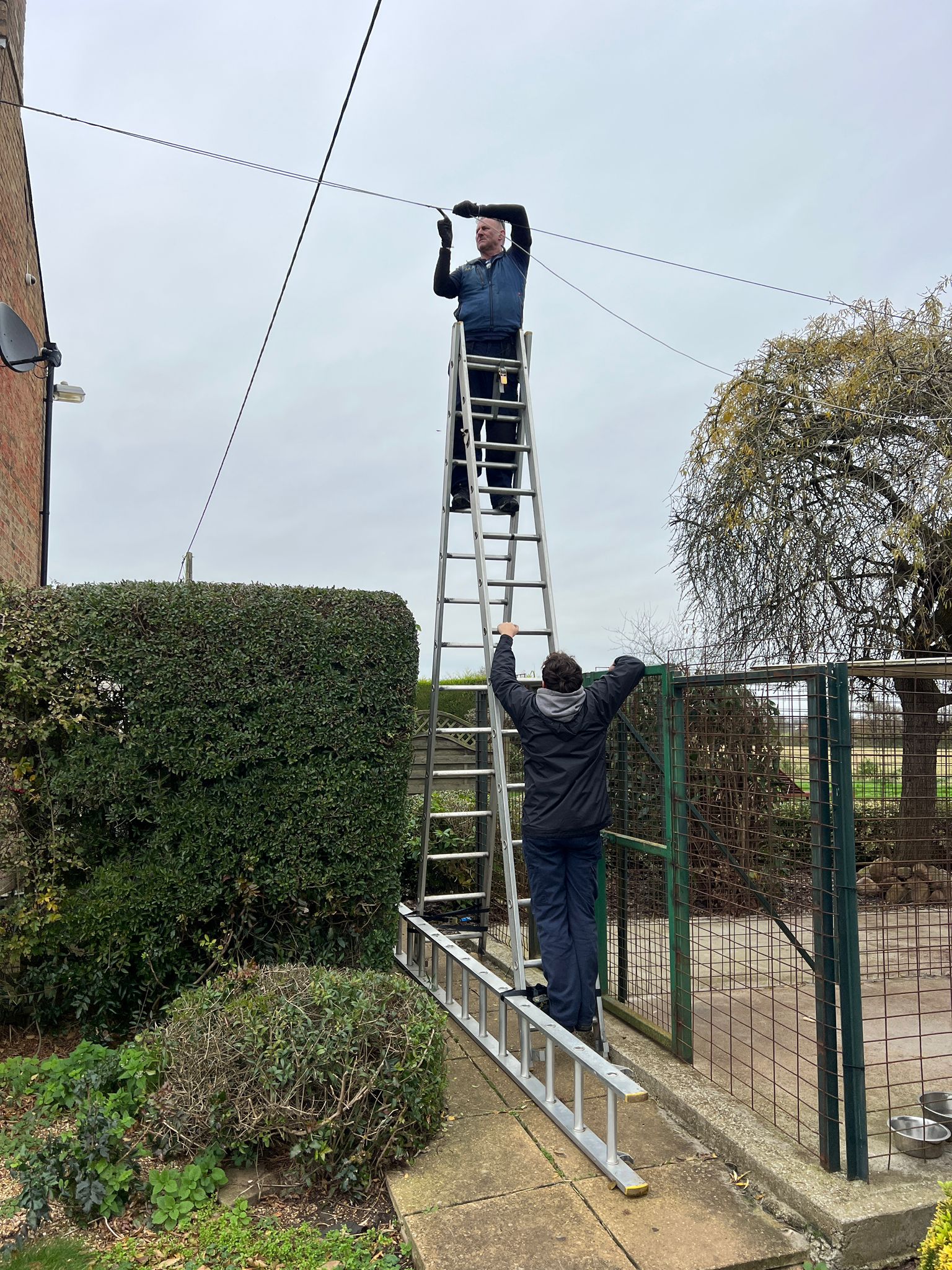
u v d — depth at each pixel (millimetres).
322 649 4434
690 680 3625
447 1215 2703
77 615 4105
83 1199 2715
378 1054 3119
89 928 4027
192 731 4211
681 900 3832
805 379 8625
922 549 7371
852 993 2764
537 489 4848
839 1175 2785
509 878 4117
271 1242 2631
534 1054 4035
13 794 4012
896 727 3490
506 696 3963
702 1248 2539
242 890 4242
